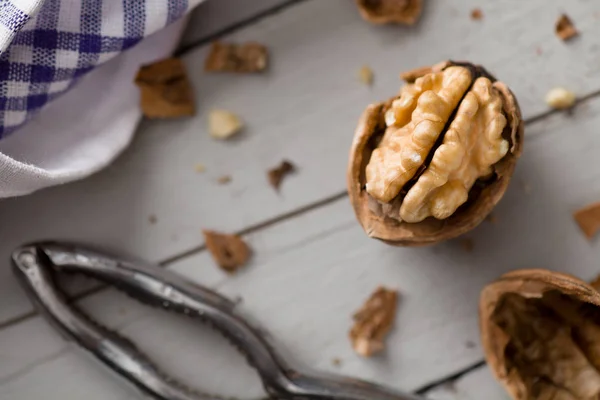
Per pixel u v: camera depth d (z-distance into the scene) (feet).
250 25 1.22
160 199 1.22
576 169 1.20
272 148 1.22
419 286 1.22
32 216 1.22
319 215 1.22
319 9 1.21
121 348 1.19
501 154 1.09
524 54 1.21
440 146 1.08
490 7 1.21
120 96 1.21
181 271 1.22
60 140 1.20
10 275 1.22
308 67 1.22
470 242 1.21
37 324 1.23
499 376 1.15
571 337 1.17
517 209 1.21
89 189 1.23
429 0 1.21
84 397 1.23
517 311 1.17
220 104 1.22
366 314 1.21
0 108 1.15
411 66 1.21
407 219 1.09
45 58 1.15
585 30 1.20
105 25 1.15
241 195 1.22
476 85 1.10
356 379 1.18
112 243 1.22
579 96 1.21
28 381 1.23
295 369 1.19
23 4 1.11
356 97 1.22
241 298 1.22
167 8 1.16
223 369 1.22
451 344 1.21
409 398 1.17
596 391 1.16
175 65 1.21
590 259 1.20
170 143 1.22
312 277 1.22
